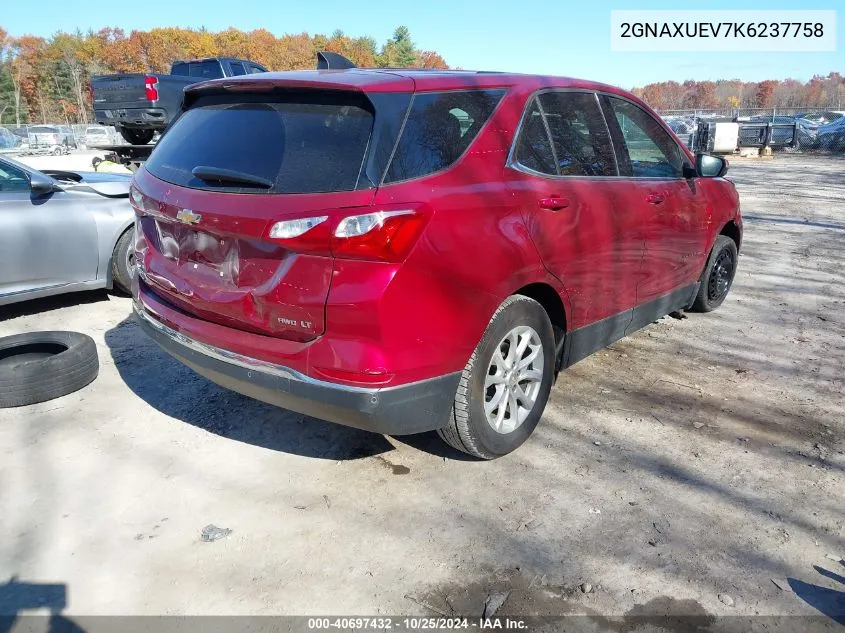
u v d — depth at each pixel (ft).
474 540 8.72
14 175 16.51
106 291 20.27
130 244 18.43
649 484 10.05
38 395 12.46
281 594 7.77
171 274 10.02
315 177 8.36
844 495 9.80
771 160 79.30
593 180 11.73
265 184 8.60
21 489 9.77
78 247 17.44
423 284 8.41
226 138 9.57
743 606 7.61
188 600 7.66
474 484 10.02
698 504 9.54
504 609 7.55
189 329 9.75
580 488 9.92
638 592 7.81
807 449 11.14
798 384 13.80
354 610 7.54
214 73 44.19
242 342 9.02
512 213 9.67
